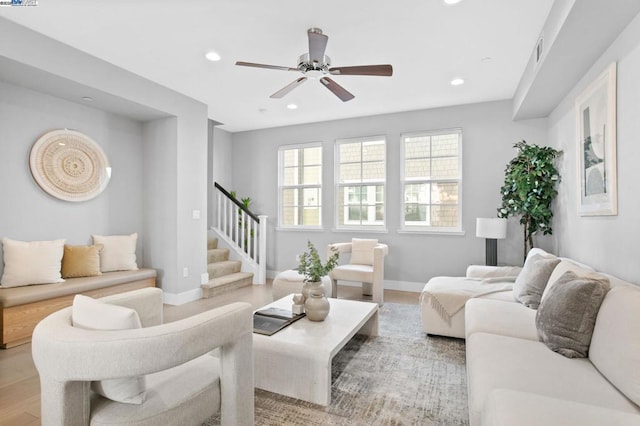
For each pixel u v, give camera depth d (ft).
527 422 3.38
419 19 8.54
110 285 11.93
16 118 10.85
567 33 7.47
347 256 17.65
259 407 6.63
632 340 4.34
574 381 4.75
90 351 3.93
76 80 10.21
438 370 8.14
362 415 6.35
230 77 12.33
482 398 4.61
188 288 14.47
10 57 8.71
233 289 16.65
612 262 7.96
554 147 13.02
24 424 6.17
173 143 13.99
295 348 6.90
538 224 13.00
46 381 4.09
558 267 7.98
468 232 15.47
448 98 14.61
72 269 11.60
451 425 6.03
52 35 9.42
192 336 4.47
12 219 10.84
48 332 4.18
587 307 5.56
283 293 12.71
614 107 7.63
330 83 9.52
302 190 19.47
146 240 14.66
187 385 4.94
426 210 16.44
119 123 13.92
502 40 9.57
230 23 8.76
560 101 12.12
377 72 8.76
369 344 9.77
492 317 7.62
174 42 9.79
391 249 16.88
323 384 6.65
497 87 13.28
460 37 9.43
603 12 6.66
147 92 12.54
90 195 12.81
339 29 9.02
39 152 11.37
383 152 17.34
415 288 16.38
